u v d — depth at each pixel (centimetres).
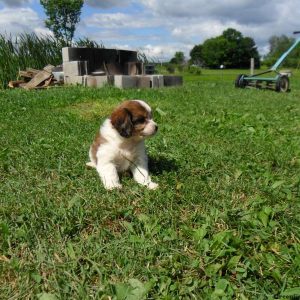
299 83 612
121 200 98
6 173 119
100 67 416
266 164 131
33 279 69
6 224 82
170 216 90
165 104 278
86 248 77
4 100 275
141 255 75
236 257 72
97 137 118
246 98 340
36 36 462
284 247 78
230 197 102
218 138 168
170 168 125
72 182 109
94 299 64
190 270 72
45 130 177
